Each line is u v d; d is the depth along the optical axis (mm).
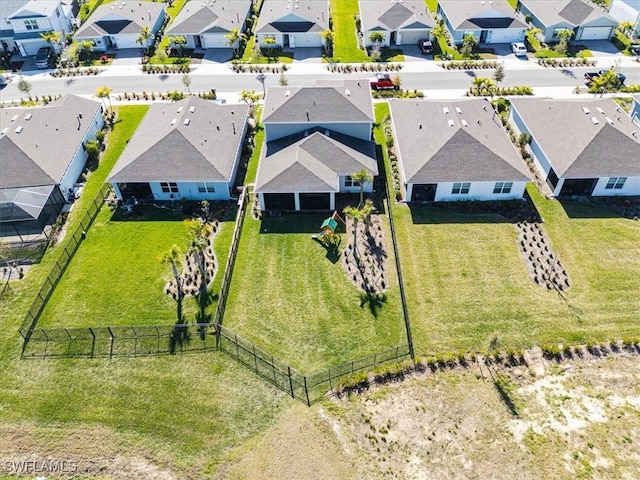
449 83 66562
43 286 39656
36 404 32844
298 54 74375
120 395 33156
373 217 45875
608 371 33531
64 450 30766
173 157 47375
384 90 64812
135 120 60125
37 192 45781
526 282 39469
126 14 77500
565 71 68562
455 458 29328
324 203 46375
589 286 38969
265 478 28984
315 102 50750
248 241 43625
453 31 75312
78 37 74750
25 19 73188
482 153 46719
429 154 47219
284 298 38750
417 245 42875
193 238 39844
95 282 40344
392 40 76375
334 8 87875
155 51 75688
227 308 38094
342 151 47969
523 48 71812
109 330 36594
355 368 34125
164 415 32062
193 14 76938
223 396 32875
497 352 34562
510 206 46625
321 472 29047
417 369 33938
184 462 29984
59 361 35125
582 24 74125
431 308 37688
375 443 30203
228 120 54562
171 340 36125
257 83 67375
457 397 32312
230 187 48406
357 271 40719
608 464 28734
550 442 29828
